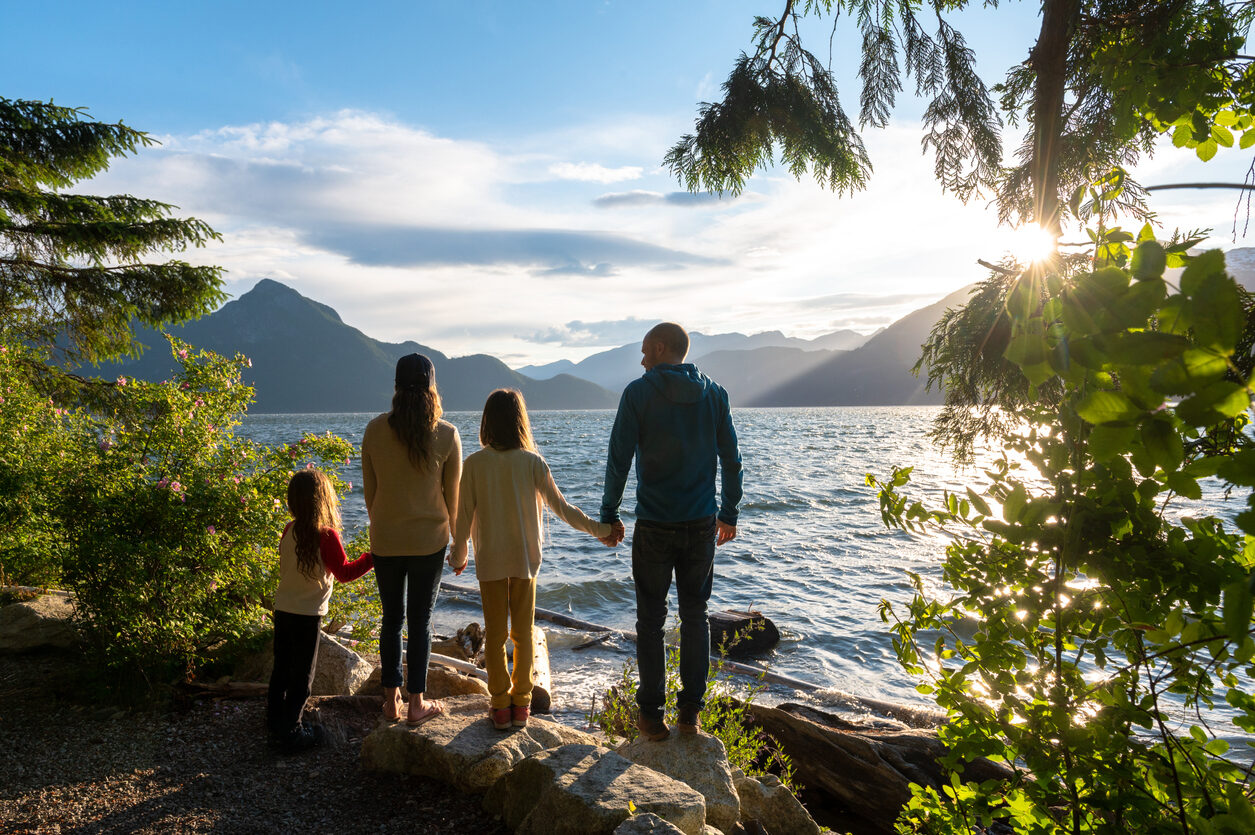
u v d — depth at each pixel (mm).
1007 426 3424
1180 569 1605
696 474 3541
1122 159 3645
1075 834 1780
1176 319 1047
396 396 3869
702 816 2830
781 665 8695
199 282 9930
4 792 3473
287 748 3914
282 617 4023
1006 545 1925
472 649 7363
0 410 6195
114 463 5051
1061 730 1729
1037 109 3133
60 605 5707
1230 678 1664
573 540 17734
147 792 3512
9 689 4617
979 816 2059
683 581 3645
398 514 3850
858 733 5000
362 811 3334
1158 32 2434
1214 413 1017
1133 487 1630
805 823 3652
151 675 4609
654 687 3592
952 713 2049
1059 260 1762
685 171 4891
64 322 9750
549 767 3090
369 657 6266
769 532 19062
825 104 4609
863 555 15750
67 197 9508
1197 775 1701
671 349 3650
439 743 3562
